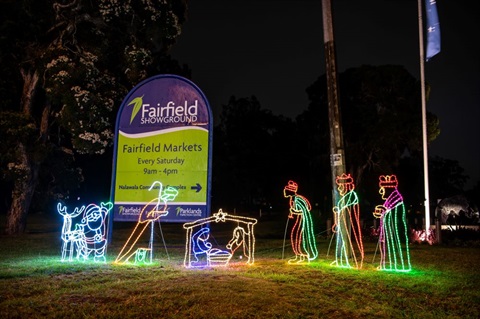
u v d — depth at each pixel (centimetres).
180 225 3481
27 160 2198
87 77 1927
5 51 2111
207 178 1329
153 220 1298
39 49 2125
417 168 5341
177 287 857
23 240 1938
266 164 6581
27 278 971
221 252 1324
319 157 4950
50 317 700
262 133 6581
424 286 912
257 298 783
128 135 1403
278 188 6819
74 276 993
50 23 2145
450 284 934
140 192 1374
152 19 2005
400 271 1088
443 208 3303
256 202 7594
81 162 3303
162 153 1370
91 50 2109
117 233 2527
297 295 816
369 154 4528
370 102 4500
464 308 771
